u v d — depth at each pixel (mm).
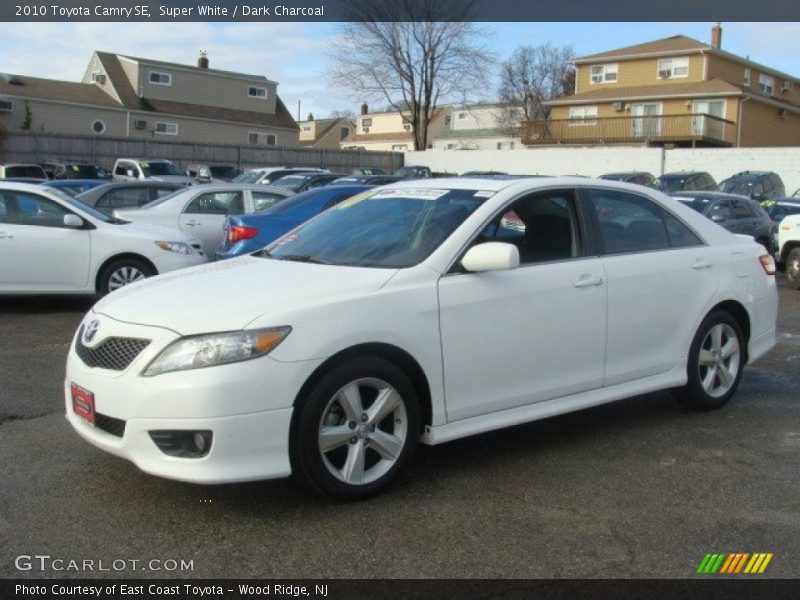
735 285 5828
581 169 36562
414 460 4809
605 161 35969
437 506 4129
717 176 32906
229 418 3695
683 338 5539
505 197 4824
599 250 5129
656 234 5535
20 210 9508
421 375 4289
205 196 12914
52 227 9516
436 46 47438
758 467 4762
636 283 5191
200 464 3703
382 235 4801
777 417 5793
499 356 4547
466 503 4176
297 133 53625
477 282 4484
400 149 73062
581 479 4539
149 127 46812
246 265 4742
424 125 49250
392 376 4152
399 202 5121
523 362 4656
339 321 3979
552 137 44344
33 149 32812
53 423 5355
